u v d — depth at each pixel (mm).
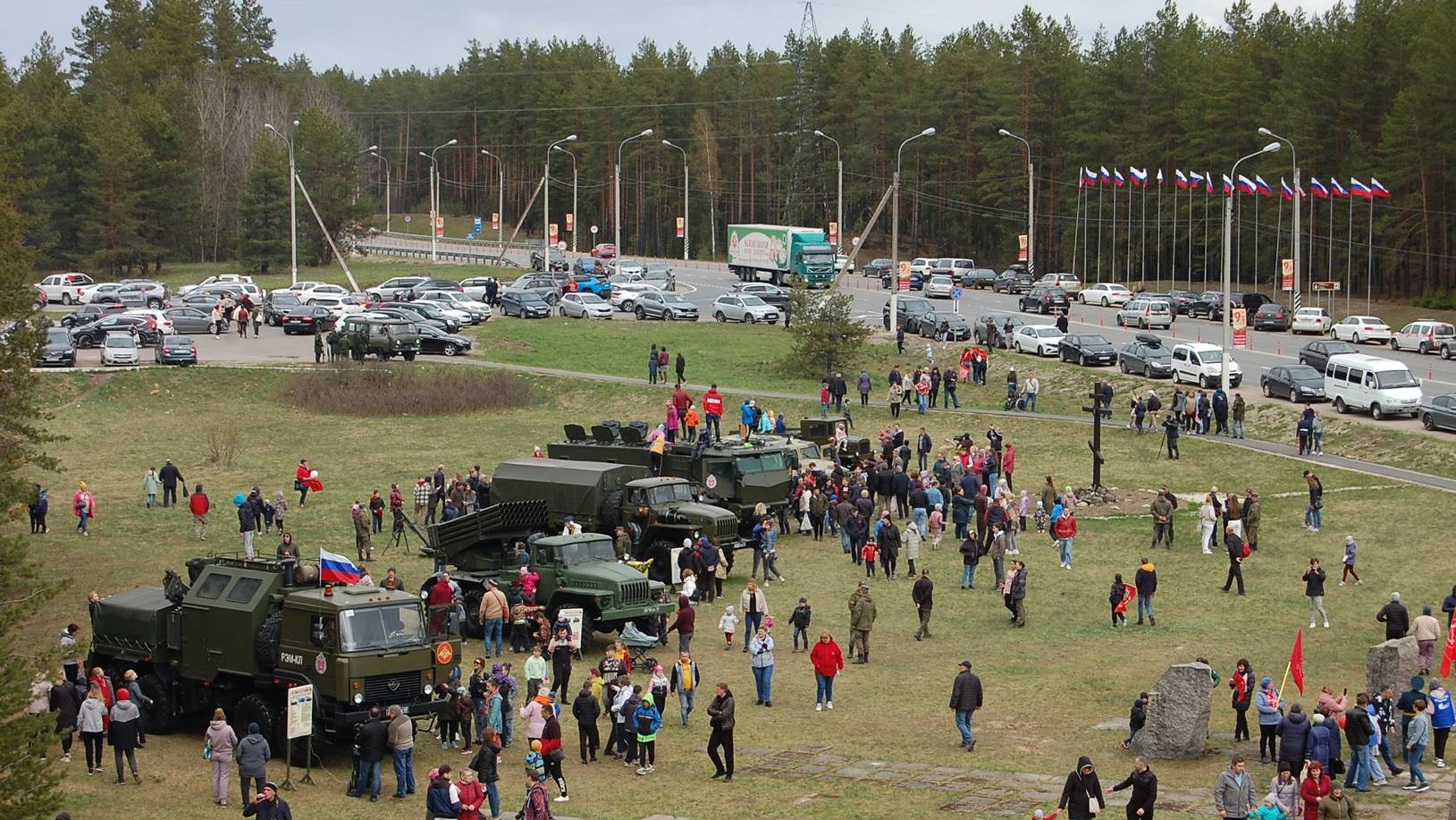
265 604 27438
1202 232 123438
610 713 27250
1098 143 130250
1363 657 33781
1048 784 24875
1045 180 138750
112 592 41000
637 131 176250
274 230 134625
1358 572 41438
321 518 50156
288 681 26812
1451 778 25094
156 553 45438
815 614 38906
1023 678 32594
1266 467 54438
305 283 105250
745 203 174500
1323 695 25172
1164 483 53656
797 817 23203
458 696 27328
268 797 20891
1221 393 60312
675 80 176875
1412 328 80062
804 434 56125
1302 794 21703
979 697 27312
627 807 23891
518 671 32969
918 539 43156
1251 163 117688
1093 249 133500
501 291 100750
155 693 28672
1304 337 86938
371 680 26250
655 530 42344
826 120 159250
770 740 28250
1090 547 45656
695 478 46844
